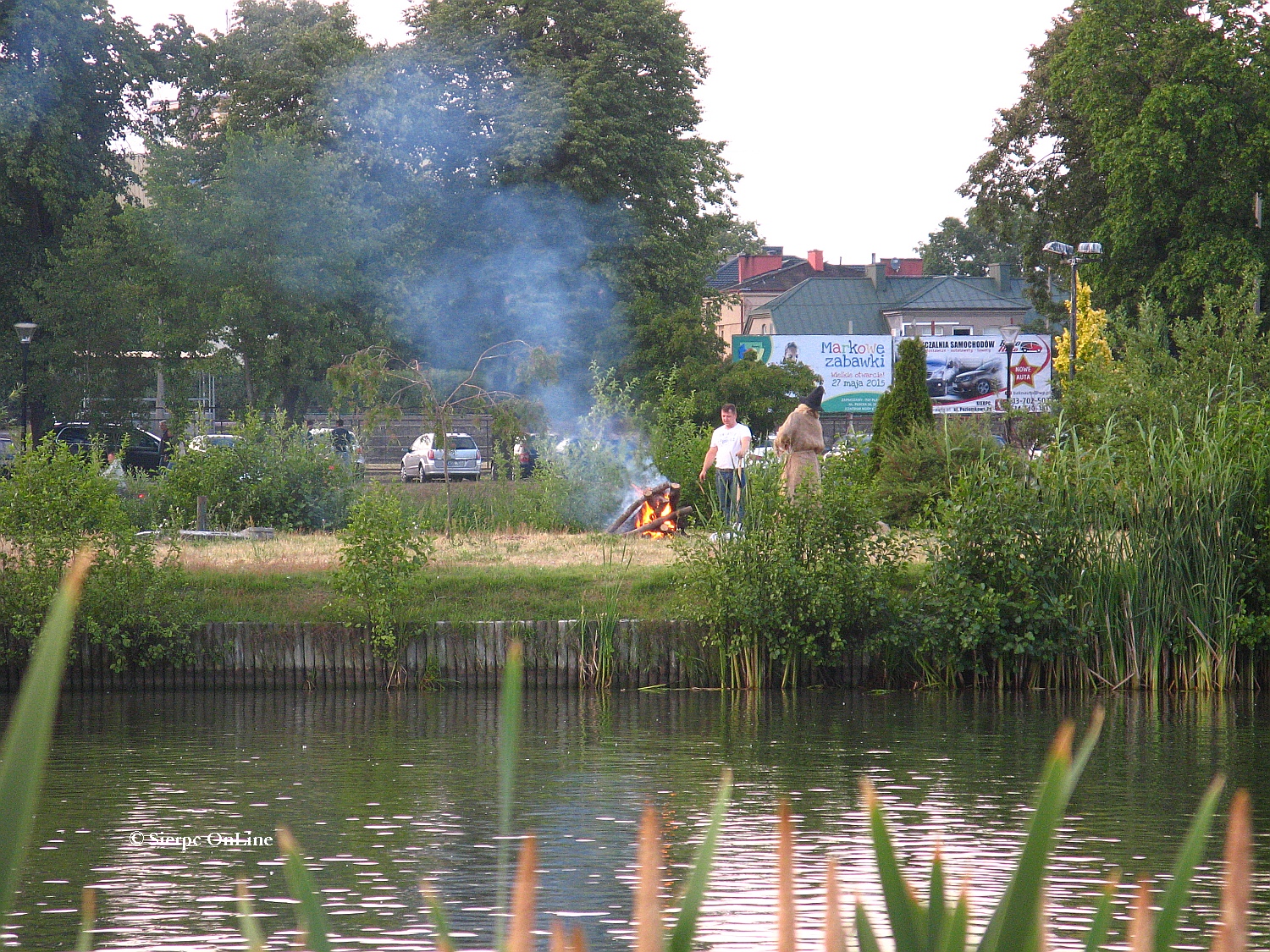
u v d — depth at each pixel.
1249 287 36.84
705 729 21.25
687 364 77.00
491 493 40.47
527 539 33.78
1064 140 85.31
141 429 67.25
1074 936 10.05
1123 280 76.31
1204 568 25.83
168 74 79.38
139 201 79.50
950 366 97.69
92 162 76.25
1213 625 25.86
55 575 24.67
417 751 19.25
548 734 20.73
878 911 10.56
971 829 14.16
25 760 1.22
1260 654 26.22
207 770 17.80
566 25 86.12
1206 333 36.59
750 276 167.50
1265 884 12.23
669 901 11.41
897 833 14.01
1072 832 14.23
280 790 16.47
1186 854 1.49
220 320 62.38
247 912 1.85
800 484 26.42
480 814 15.14
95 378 65.50
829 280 147.75
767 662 26.19
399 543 25.86
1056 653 26.02
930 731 21.00
